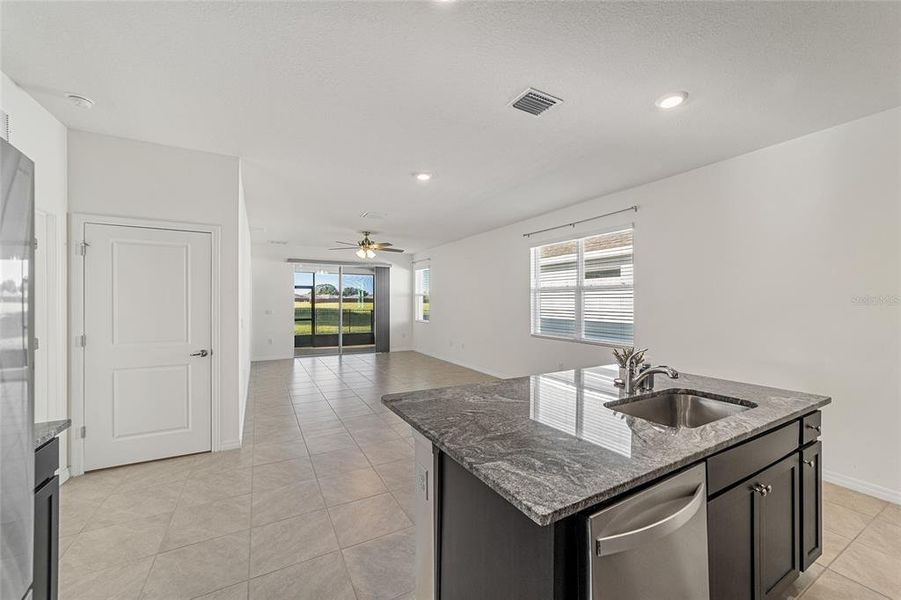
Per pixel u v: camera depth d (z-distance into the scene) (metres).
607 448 1.17
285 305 8.46
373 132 2.75
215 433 3.20
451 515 1.33
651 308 3.88
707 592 1.16
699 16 1.60
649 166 3.40
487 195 4.37
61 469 2.63
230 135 2.81
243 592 1.67
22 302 1.02
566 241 5.02
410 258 9.77
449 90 2.19
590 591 0.87
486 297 6.65
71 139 2.71
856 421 2.55
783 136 2.79
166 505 2.36
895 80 2.07
